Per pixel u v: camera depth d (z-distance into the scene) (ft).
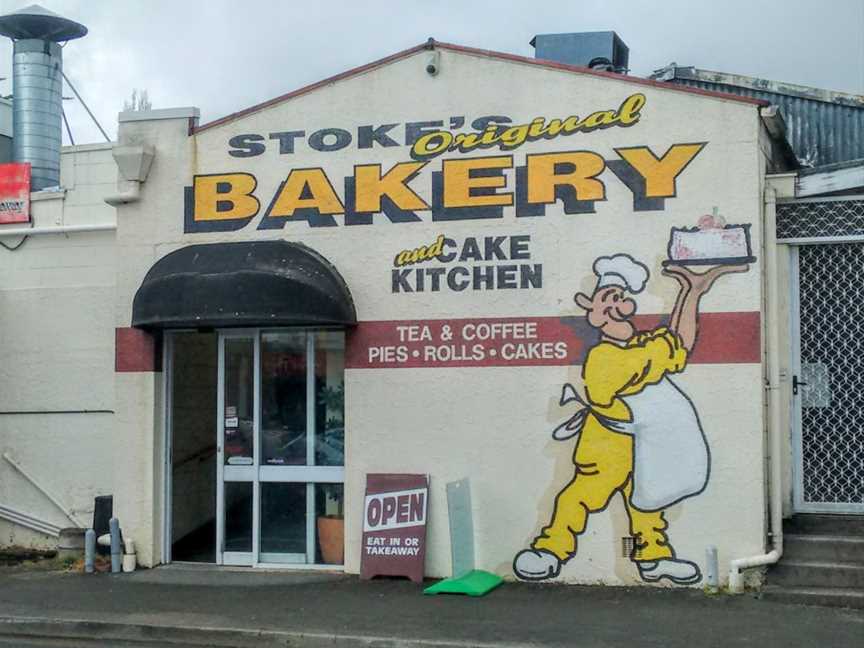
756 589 30.96
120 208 37.50
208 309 33.53
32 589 33.78
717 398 31.83
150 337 36.96
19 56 56.24
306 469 36.14
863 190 33.09
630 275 32.78
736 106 32.14
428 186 34.68
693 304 32.19
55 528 41.32
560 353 33.22
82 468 41.32
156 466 36.94
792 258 33.91
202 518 39.50
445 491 33.76
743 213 31.99
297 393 36.37
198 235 36.70
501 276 33.83
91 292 41.65
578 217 33.32
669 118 32.71
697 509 31.81
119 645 28.43
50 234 42.22
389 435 34.45
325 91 35.76
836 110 45.47
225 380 36.94
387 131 35.14
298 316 33.19
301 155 35.88
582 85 33.50
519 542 33.22
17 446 41.98
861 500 33.19
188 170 36.88
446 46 34.76
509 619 28.53
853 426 33.30
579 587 32.30
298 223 35.73
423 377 34.27
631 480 32.37
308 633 27.43
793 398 33.63
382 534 34.01
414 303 34.50
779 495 31.42
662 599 30.55
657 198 32.71
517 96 34.09
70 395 41.57
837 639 26.12
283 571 35.58
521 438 33.40
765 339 32.40
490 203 34.09
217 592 32.76
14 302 42.39
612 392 32.68
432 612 29.48
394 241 34.83
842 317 33.47
